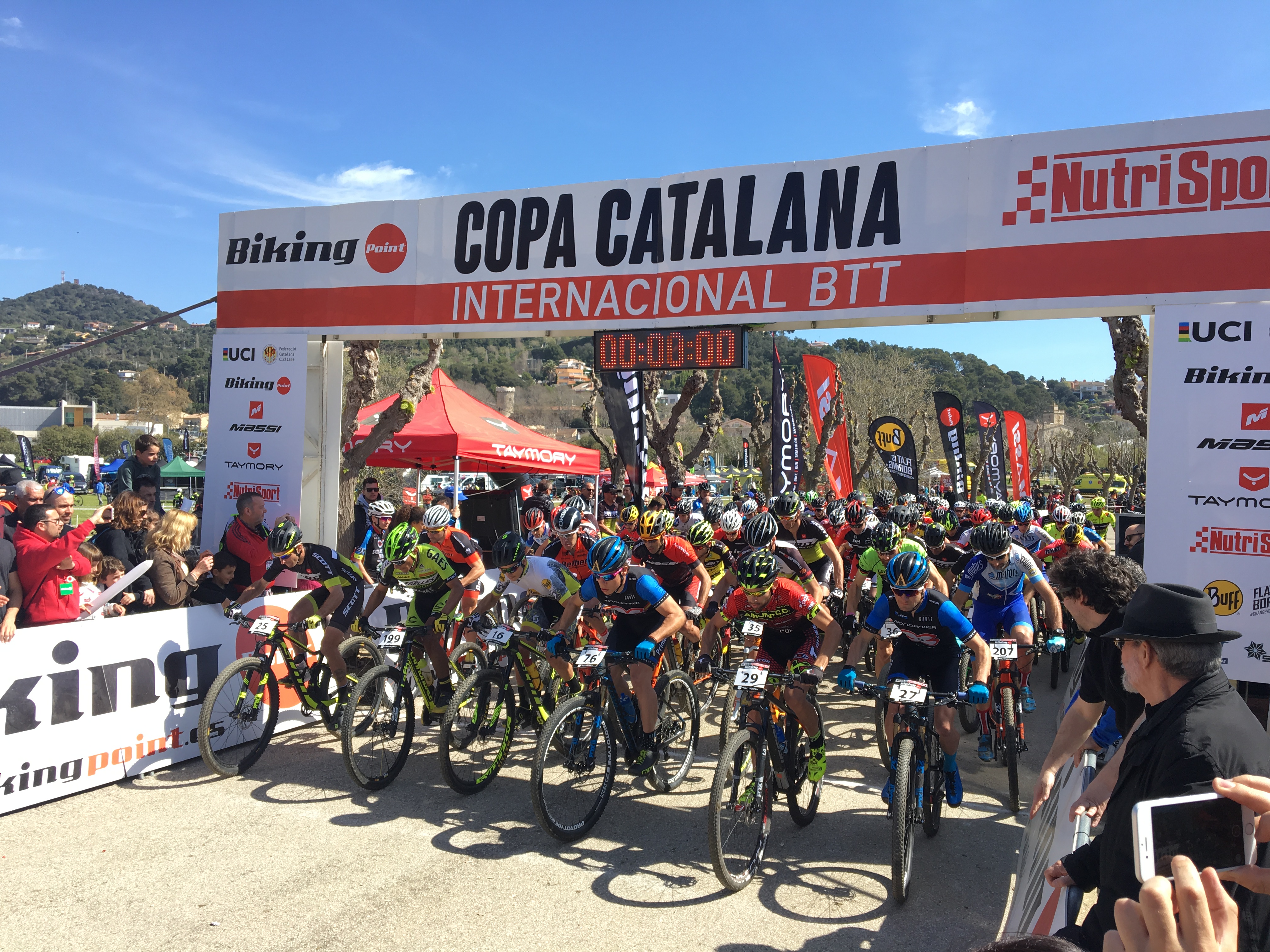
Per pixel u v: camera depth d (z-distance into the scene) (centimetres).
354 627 549
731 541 661
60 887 336
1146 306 487
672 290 600
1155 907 91
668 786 470
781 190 573
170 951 291
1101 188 493
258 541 565
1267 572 448
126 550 572
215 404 720
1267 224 457
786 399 1023
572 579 498
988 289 520
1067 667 788
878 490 3322
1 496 715
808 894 345
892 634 381
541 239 636
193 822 405
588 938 306
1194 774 142
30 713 415
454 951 295
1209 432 462
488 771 462
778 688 394
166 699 480
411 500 1742
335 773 479
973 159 525
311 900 329
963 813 439
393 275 675
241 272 720
